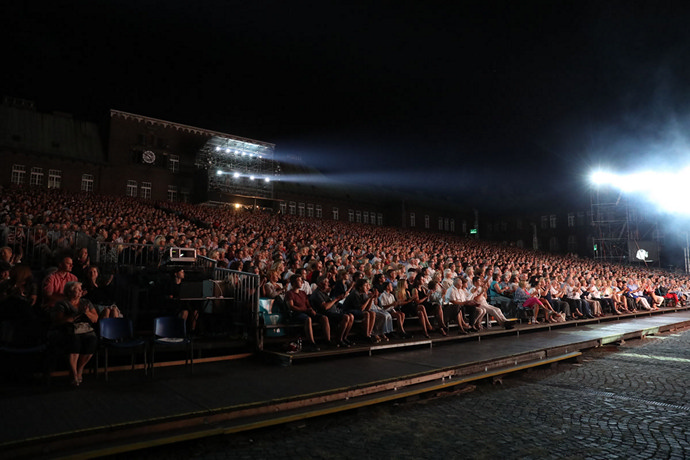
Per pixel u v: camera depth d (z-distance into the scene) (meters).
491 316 13.02
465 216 74.44
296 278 9.20
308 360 8.23
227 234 20.23
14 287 6.32
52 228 13.14
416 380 7.10
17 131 39.34
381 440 4.99
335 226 41.03
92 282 7.60
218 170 46.28
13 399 5.32
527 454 4.60
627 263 46.47
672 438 5.10
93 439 4.35
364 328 9.43
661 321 16.81
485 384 7.85
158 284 9.81
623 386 7.65
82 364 6.12
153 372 6.88
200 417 4.98
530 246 66.81
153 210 29.59
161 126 45.59
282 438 5.05
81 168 40.88
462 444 4.88
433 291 11.58
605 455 4.60
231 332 8.96
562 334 12.52
